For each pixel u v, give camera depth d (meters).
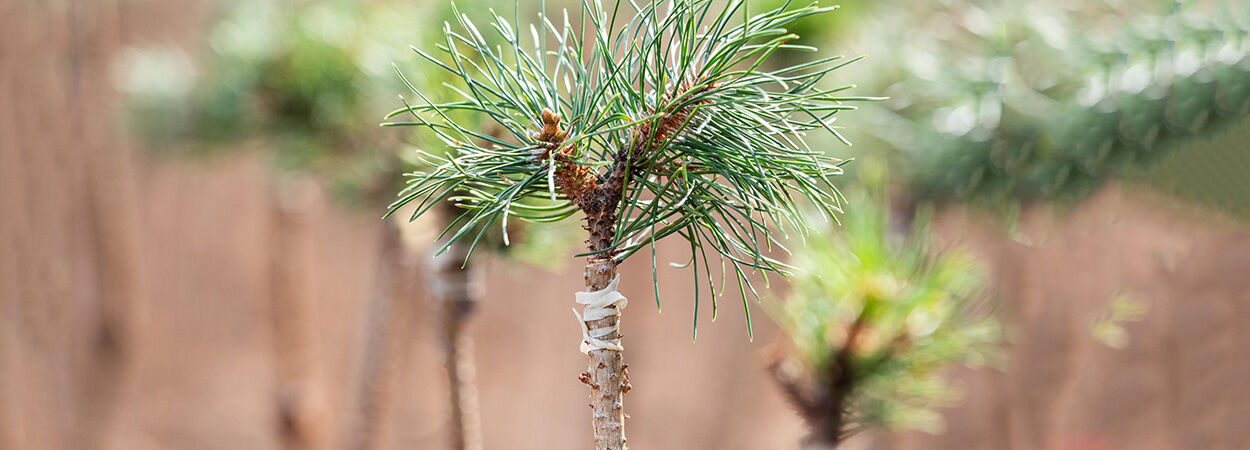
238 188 2.48
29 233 2.29
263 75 1.20
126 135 1.69
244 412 2.49
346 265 2.47
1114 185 1.09
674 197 0.74
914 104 1.11
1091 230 1.74
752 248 0.75
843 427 0.92
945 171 1.03
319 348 2.44
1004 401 1.99
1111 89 0.97
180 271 2.49
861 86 1.16
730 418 2.60
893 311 0.90
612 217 0.73
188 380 2.49
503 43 0.94
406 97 0.95
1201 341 1.86
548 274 2.65
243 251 2.50
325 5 1.24
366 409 1.29
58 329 2.34
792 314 0.92
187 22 2.25
